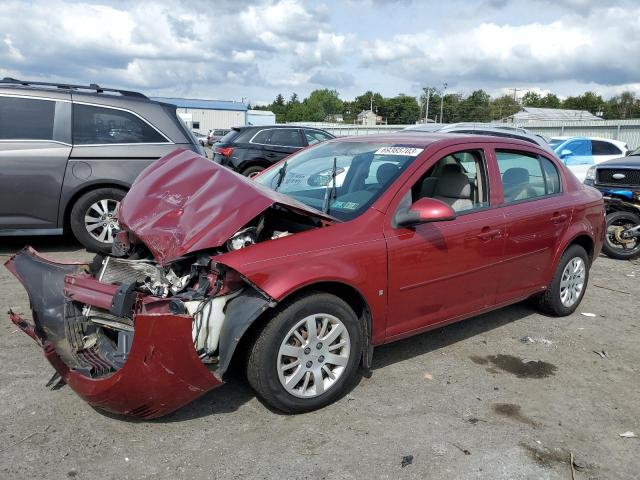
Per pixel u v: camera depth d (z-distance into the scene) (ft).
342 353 11.48
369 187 12.85
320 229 11.44
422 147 13.65
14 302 16.57
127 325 10.72
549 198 16.44
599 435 10.92
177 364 9.48
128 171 22.06
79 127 21.67
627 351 15.25
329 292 11.51
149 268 11.22
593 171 30.17
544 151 16.99
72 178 21.36
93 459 9.47
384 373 13.19
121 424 10.53
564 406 12.00
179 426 10.55
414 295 12.59
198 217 11.19
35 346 13.67
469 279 13.80
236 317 10.08
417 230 12.51
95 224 22.08
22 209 21.03
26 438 9.96
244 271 10.07
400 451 10.02
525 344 15.37
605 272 24.72
